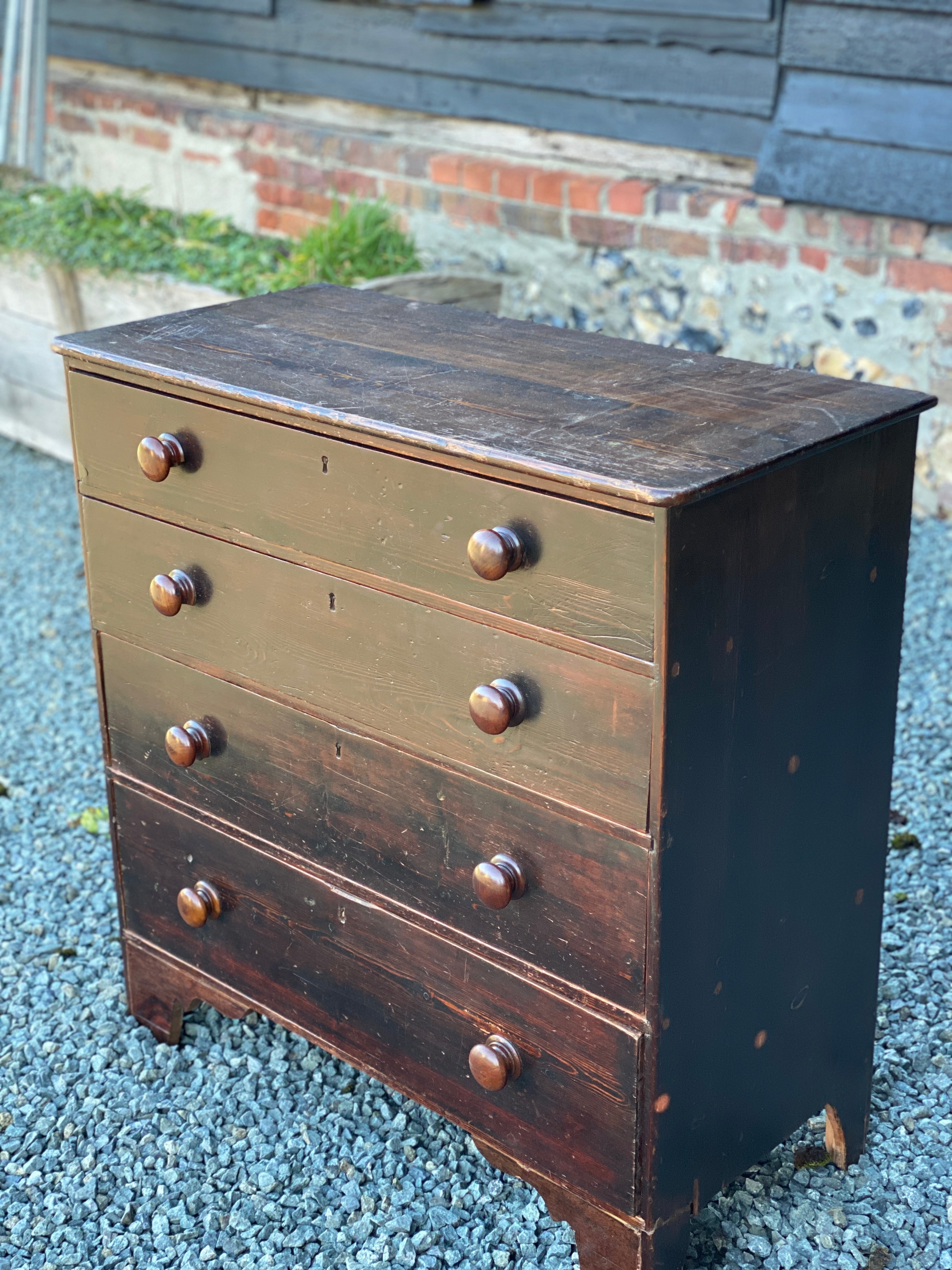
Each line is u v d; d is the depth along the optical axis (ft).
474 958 5.65
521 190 14.39
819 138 12.18
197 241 15.51
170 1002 7.31
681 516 4.43
